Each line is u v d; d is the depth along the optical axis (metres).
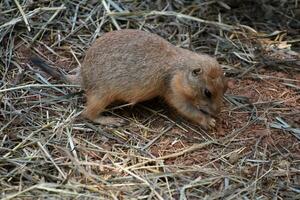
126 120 10.09
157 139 9.75
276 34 12.62
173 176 8.91
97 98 9.84
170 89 9.95
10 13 12.05
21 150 9.22
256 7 13.27
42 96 10.41
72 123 9.82
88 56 10.03
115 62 9.84
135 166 9.07
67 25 12.07
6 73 10.79
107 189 8.53
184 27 12.41
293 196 8.68
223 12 13.11
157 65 9.88
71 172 8.83
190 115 10.01
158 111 10.38
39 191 8.41
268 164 9.30
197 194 8.64
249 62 11.74
